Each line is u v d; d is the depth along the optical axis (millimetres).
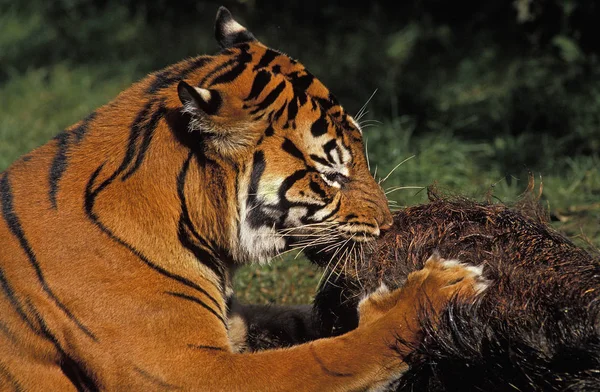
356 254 7234
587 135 13523
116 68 18359
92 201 6895
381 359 6309
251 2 18391
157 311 6762
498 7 17453
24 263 6852
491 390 5844
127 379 6684
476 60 16453
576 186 12016
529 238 6512
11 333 6887
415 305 6246
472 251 6512
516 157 13062
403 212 7402
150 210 6898
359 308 6629
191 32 19531
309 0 19391
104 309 6715
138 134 7055
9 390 6922
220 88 6961
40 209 6938
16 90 17656
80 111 16453
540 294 5895
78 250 6801
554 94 14539
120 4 20891
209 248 7191
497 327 5852
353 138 7453
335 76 16641
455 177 12797
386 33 17891
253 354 6680
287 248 7434
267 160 7047
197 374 6652
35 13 21172
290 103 7086
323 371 6426
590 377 5348
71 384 6863
